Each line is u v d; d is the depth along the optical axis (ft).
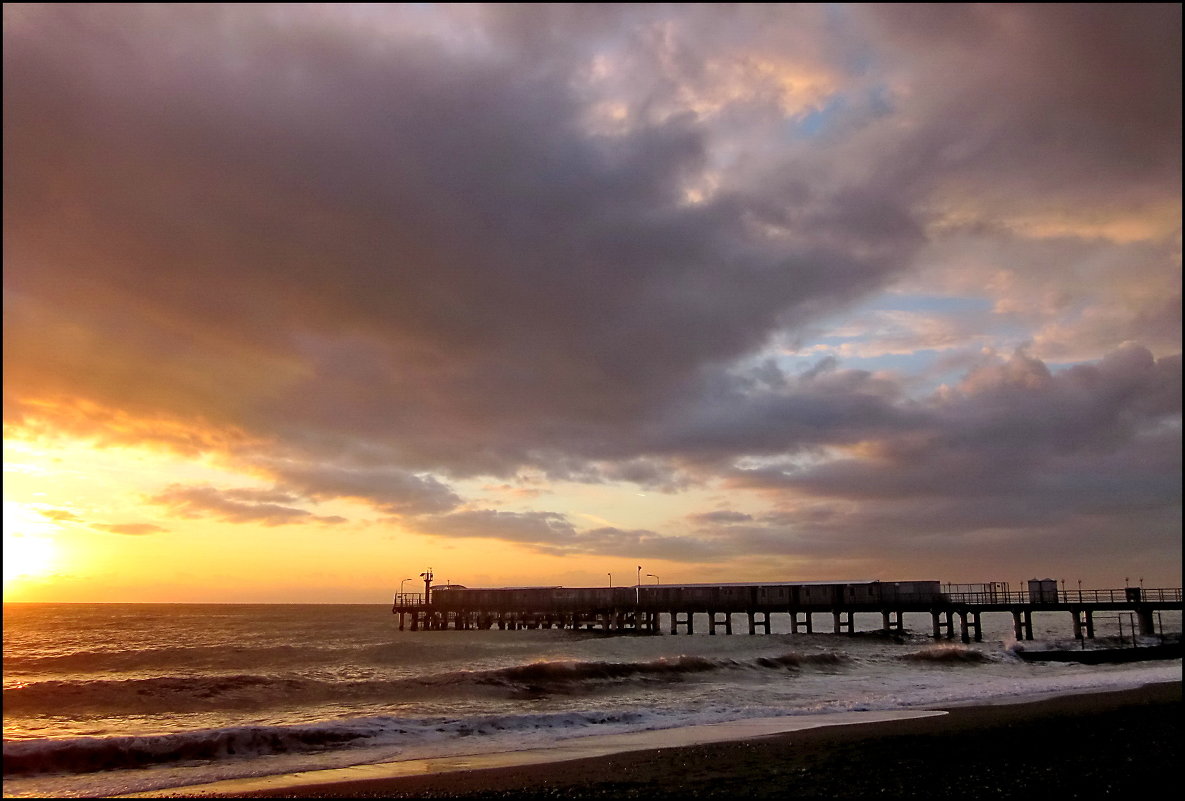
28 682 105.09
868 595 217.56
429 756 62.34
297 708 86.69
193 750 62.39
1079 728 70.08
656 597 242.99
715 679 116.26
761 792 48.42
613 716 79.71
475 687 99.35
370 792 50.01
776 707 86.63
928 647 179.11
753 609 229.45
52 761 57.88
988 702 90.12
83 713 82.17
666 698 96.73
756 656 141.90
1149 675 122.21
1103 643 178.91
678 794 48.11
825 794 47.70
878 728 72.02
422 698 93.30
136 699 87.81
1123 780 50.80
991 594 206.08
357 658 148.56
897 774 52.70
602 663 115.75
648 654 167.53
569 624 252.42
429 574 274.98
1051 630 290.76
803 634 222.28
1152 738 64.90
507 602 263.08
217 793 50.72
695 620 408.26
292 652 155.74
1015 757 57.88
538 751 63.87
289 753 63.36
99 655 146.00
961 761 56.65
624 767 56.13
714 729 73.72
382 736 69.21
